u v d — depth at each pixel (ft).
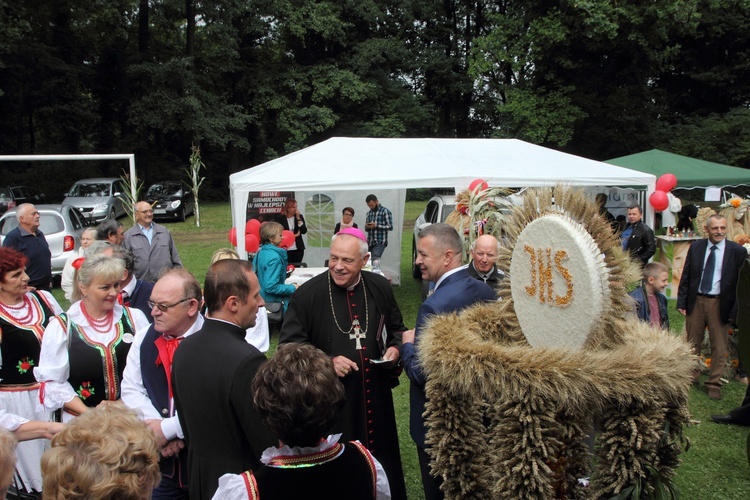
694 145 71.00
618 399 5.14
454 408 6.45
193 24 84.94
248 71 87.40
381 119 89.61
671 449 5.60
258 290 7.27
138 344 8.41
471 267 13.21
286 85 86.94
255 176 24.12
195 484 6.55
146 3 85.15
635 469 5.28
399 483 9.28
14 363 9.64
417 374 7.88
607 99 75.00
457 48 98.17
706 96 81.66
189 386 6.63
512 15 74.13
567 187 6.40
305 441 5.19
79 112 83.35
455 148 28.09
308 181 23.62
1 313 9.56
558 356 5.34
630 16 63.36
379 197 32.76
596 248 5.55
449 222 22.02
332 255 9.18
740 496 11.58
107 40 87.25
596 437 5.71
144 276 19.71
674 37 75.51
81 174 83.87
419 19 98.02
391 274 33.14
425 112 93.45
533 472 5.34
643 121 75.36
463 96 102.68
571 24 68.74
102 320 9.25
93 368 8.92
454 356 5.90
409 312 26.58
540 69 72.49
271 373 5.26
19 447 9.52
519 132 74.54
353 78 84.84
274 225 20.08
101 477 4.33
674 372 5.31
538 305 6.18
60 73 83.25
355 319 9.27
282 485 5.05
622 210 37.52
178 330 8.00
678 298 17.43
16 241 19.98
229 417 6.48
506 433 5.58
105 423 4.75
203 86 88.99
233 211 27.14
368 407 9.05
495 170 25.07
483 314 6.99
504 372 5.43
